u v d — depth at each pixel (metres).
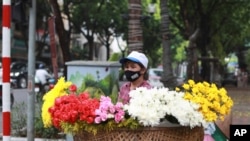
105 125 3.73
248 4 33.34
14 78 30.95
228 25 36.56
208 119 3.98
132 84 5.04
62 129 3.96
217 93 4.12
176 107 3.74
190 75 25.25
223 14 34.69
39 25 37.12
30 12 8.70
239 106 20.44
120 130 3.72
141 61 4.90
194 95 4.04
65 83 4.31
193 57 25.19
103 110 3.71
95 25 39.44
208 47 38.81
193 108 3.87
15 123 10.69
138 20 11.08
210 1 32.09
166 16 15.61
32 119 8.69
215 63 36.50
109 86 8.34
